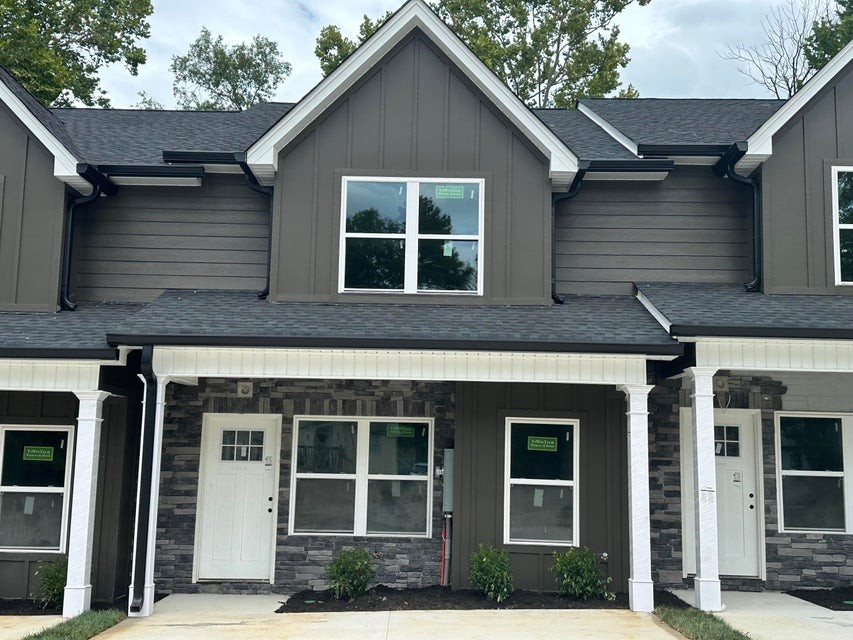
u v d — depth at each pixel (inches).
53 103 874.8
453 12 1132.5
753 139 413.7
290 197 426.3
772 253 418.6
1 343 360.8
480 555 391.2
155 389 362.9
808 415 438.3
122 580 402.9
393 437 436.5
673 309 382.9
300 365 367.2
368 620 342.3
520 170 428.1
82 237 446.9
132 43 1077.8
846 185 424.2
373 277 423.5
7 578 407.8
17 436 420.2
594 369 368.8
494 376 368.2
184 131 514.0
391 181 428.1
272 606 384.8
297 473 431.8
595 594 386.6
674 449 429.4
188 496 426.0
